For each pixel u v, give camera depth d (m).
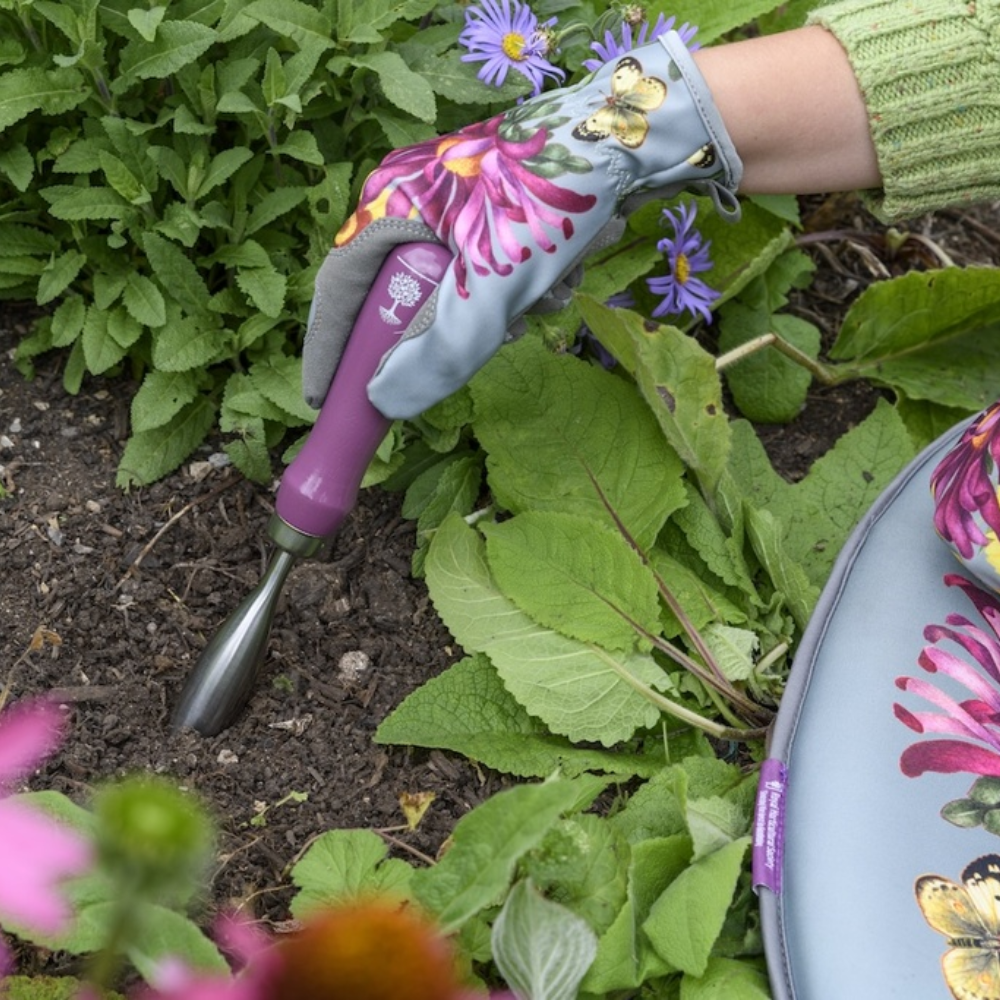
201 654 1.37
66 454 1.58
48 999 1.03
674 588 1.43
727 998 1.07
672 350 1.44
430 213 1.16
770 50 1.16
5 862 0.68
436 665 1.45
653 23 1.67
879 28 1.14
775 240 1.69
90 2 1.43
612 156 1.14
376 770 1.35
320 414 1.23
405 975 0.67
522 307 1.19
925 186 1.21
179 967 0.84
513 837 0.93
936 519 1.25
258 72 1.59
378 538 1.55
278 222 1.63
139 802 0.58
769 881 1.11
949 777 1.14
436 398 1.20
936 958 1.04
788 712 1.20
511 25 1.52
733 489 1.50
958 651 1.23
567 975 1.03
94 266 1.62
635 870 1.12
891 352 1.80
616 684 1.34
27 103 1.46
